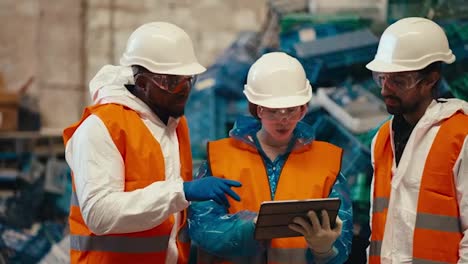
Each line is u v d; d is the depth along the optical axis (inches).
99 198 87.2
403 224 95.7
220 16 162.9
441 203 92.7
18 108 167.8
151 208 87.1
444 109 94.5
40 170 165.2
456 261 92.7
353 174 147.6
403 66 94.9
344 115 150.3
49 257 162.2
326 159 101.7
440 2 146.3
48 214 164.1
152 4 166.4
